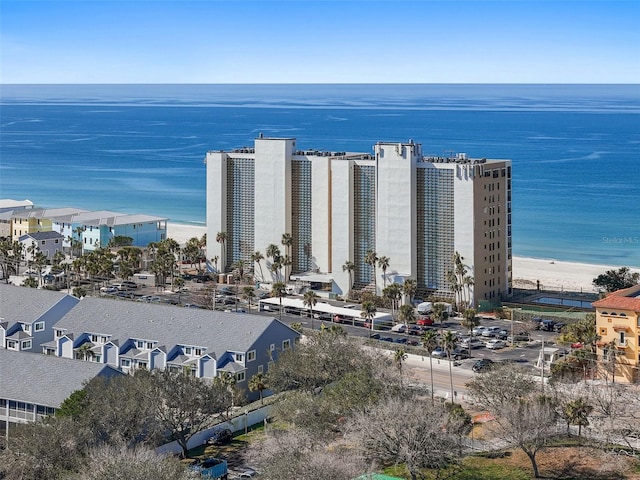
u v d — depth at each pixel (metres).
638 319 183.62
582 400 152.25
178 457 149.50
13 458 132.50
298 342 198.12
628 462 139.88
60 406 152.88
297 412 150.88
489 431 150.50
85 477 119.25
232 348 187.25
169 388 152.00
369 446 138.00
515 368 167.25
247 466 145.00
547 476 136.62
